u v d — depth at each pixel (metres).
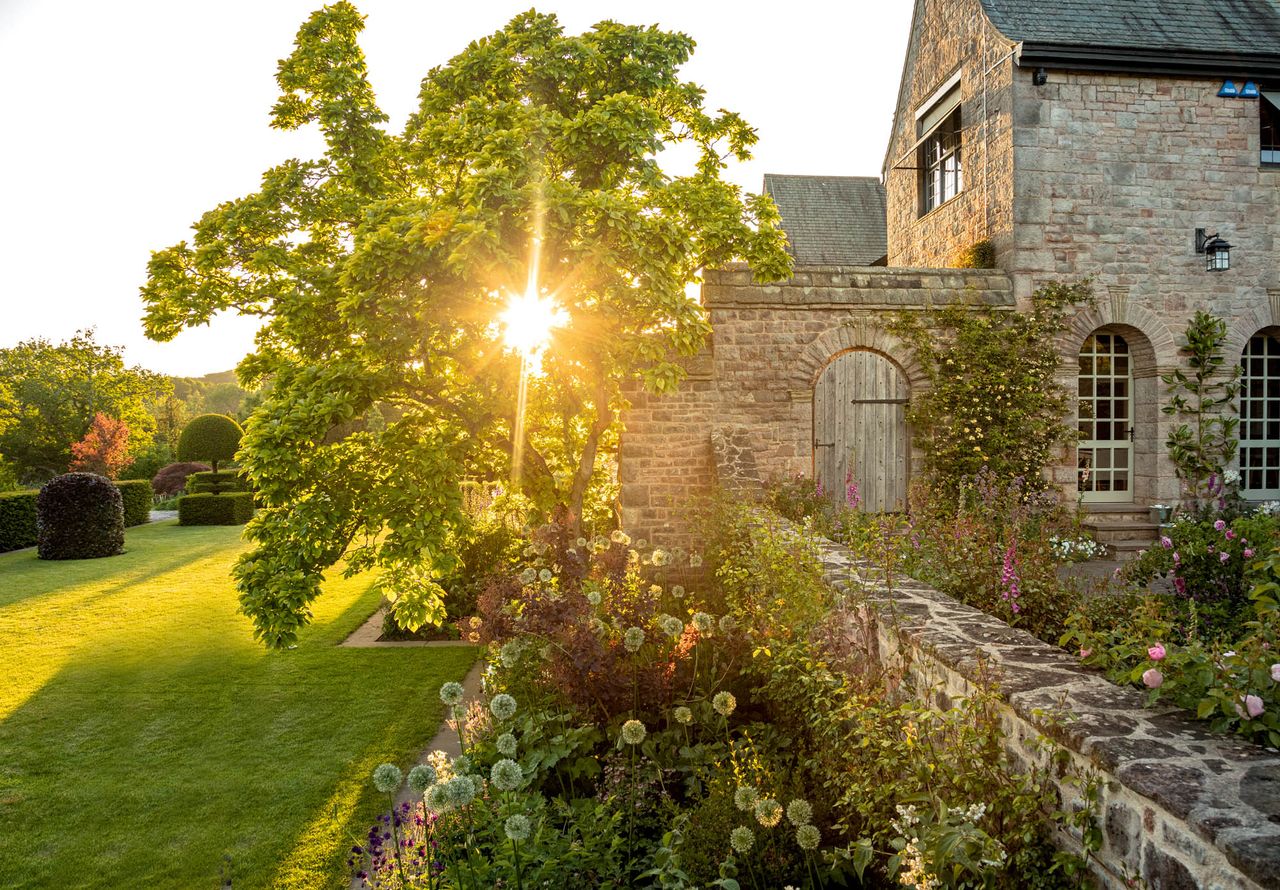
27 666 8.38
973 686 3.11
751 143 9.20
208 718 6.82
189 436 25.27
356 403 7.14
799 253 18.23
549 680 5.05
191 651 8.88
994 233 11.41
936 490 10.30
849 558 5.70
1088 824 2.35
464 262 6.22
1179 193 11.09
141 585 12.95
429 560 7.43
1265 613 3.03
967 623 3.85
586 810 3.95
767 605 5.37
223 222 7.73
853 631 4.66
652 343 7.41
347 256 7.44
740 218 8.45
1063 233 10.96
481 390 8.48
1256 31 11.22
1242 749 2.28
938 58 13.38
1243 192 11.19
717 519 8.68
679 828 3.83
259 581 6.91
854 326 10.45
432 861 3.47
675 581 9.48
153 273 7.78
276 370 7.90
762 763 4.03
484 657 7.45
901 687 3.90
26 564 15.38
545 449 10.30
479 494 13.44
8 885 4.37
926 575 5.75
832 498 10.23
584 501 10.78
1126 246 11.03
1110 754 2.26
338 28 8.30
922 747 2.94
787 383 10.33
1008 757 2.85
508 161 6.93
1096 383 11.53
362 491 7.54
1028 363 10.74
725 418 10.20
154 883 4.38
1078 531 9.93
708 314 10.25
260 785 5.51
